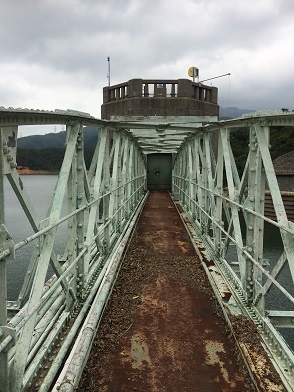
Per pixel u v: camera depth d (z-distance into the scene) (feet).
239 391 9.63
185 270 19.43
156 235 28.40
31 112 8.33
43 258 9.80
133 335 12.43
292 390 9.17
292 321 13.23
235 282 16.31
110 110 70.23
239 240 15.17
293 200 76.54
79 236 14.48
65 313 12.90
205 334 12.56
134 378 10.14
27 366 9.68
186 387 9.78
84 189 15.20
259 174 12.95
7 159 8.00
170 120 23.56
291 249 10.52
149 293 16.17
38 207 81.35
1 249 6.75
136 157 45.55
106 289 14.76
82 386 9.72
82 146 14.15
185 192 41.86
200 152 28.53
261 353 10.82
